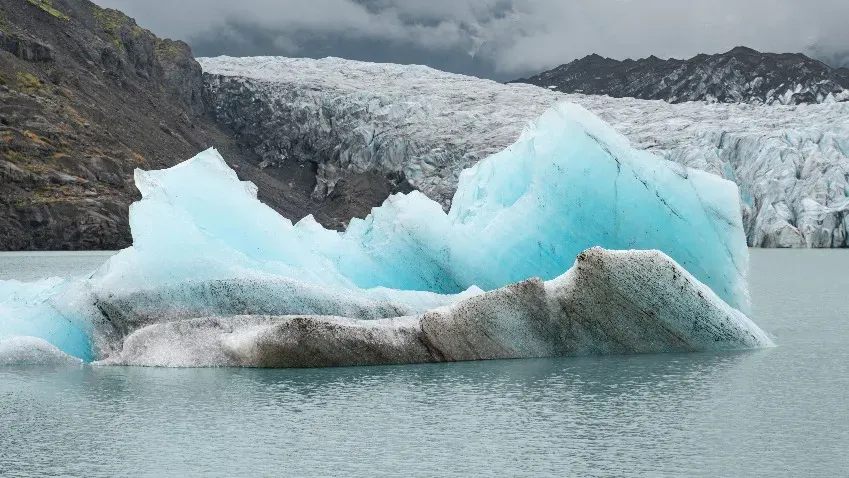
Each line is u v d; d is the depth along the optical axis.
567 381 19.73
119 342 23.34
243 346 21.69
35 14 146.50
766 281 57.88
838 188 120.75
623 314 23.25
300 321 21.53
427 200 29.05
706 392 18.55
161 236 24.12
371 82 199.25
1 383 19.92
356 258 28.80
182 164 26.06
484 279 27.98
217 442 14.93
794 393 18.42
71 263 71.88
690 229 26.56
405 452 14.28
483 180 33.41
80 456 14.18
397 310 24.14
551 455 14.05
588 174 27.41
